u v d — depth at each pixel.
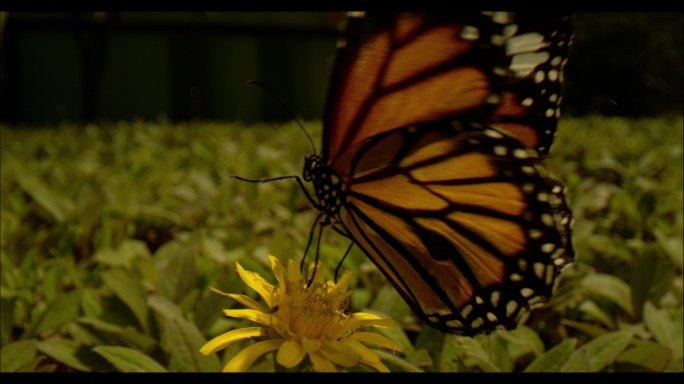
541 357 0.25
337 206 0.25
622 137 0.82
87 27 1.59
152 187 0.47
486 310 0.24
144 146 0.69
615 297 0.30
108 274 0.28
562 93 0.24
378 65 0.24
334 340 0.23
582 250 0.34
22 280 0.30
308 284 0.23
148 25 2.03
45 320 0.28
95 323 0.27
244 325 0.28
